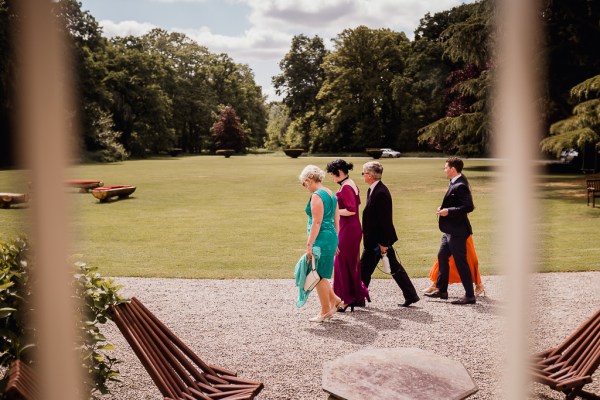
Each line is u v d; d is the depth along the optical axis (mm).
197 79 87812
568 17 26672
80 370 3055
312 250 5934
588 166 31891
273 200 19719
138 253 10492
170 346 3590
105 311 3326
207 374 3699
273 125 104625
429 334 5605
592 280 7668
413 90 64000
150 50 85625
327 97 74188
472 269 7094
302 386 4320
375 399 2906
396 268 6680
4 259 3080
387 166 41406
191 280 8219
